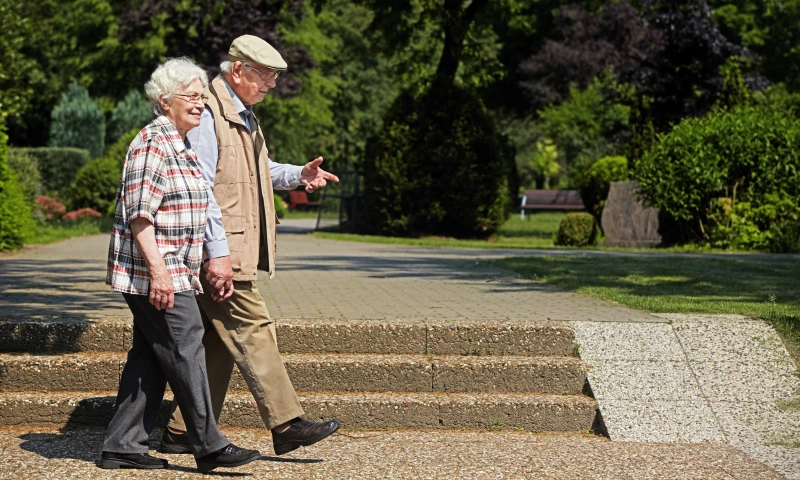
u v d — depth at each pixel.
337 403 5.59
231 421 5.57
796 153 17.44
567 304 7.53
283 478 4.59
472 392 5.87
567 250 16.84
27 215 15.80
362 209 24.72
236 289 4.79
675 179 17.62
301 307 7.18
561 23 52.38
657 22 29.44
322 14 49.91
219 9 35.16
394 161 23.38
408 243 20.09
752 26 53.28
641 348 6.15
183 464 4.82
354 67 53.28
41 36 39.81
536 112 54.28
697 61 29.41
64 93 41.44
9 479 4.46
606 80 46.69
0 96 20.33
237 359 4.82
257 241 4.84
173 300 4.53
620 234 20.42
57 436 5.30
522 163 50.66
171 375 4.61
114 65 45.44
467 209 23.55
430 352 6.16
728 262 11.88
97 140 40.22
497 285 9.18
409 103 23.72
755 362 6.05
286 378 4.87
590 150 42.69
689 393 5.77
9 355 5.78
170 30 40.47
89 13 44.69
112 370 5.69
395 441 5.34
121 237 4.58
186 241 4.59
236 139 4.80
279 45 35.88
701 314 6.82
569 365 5.91
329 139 53.88
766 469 4.80
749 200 17.78
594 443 5.35
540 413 5.64
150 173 4.52
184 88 4.63
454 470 4.75
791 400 5.71
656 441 5.38
